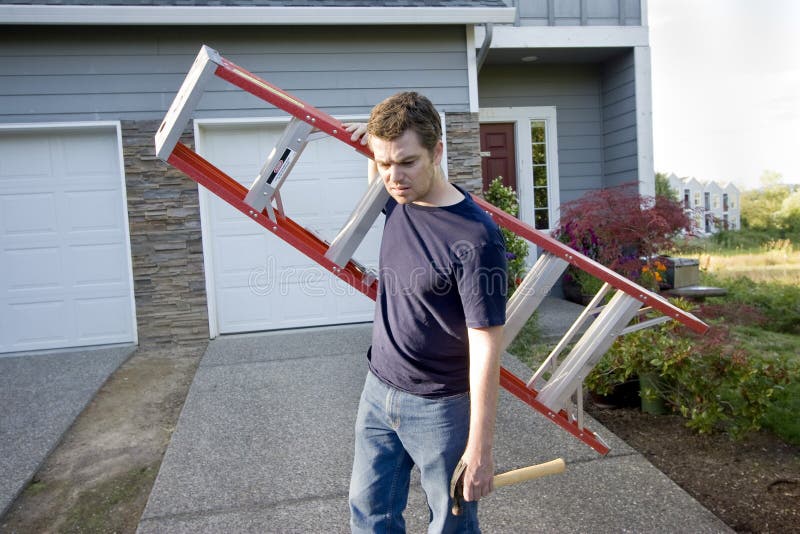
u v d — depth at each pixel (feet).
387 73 19.52
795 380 11.18
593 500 8.80
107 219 18.75
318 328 20.10
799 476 9.55
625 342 12.28
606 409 12.66
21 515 9.31
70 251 18.69
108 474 10.55
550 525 8.18
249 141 19.31
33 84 17.72
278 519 8.57
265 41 18.79
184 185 18.47
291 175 19.74
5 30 17.47
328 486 9.50
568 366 7.92
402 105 5.04
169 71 18.24
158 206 18.43
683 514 8.36
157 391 14.65
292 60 18.98
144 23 17.10
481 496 5.20
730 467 9.93
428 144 5.08
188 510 8.87
